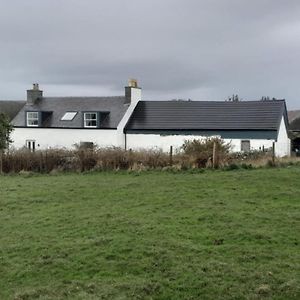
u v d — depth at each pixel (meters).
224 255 10.07
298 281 8.75
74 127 46.97
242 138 42.34
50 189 18.06
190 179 19.05
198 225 12.12
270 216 12.73
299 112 63.34
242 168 22.28
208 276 9.09
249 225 11.95
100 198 16.06
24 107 50.53
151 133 45.25
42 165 25.52
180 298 8.46
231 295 8.44
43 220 13.37
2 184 20.08
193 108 46.06
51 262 10.09
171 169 22.64
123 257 10.16
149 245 10.71
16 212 14.54
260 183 17.31
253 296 8.36
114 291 8.70
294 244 10.64
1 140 33.72
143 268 9.61
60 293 8.76
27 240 11.61
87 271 9.65
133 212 13.77
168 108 46.88
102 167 24.45
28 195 16.97
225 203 14.41
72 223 12.88
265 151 32.47
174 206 14.28
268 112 43.00
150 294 8.62
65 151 25.73
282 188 16.36
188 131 44.03
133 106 47.47
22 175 24.05
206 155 23.08
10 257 10.56
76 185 18.84
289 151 46.97
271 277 8.95
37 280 9.40
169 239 11.08
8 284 9.33
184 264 9.62
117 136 45.50
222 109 44.97
